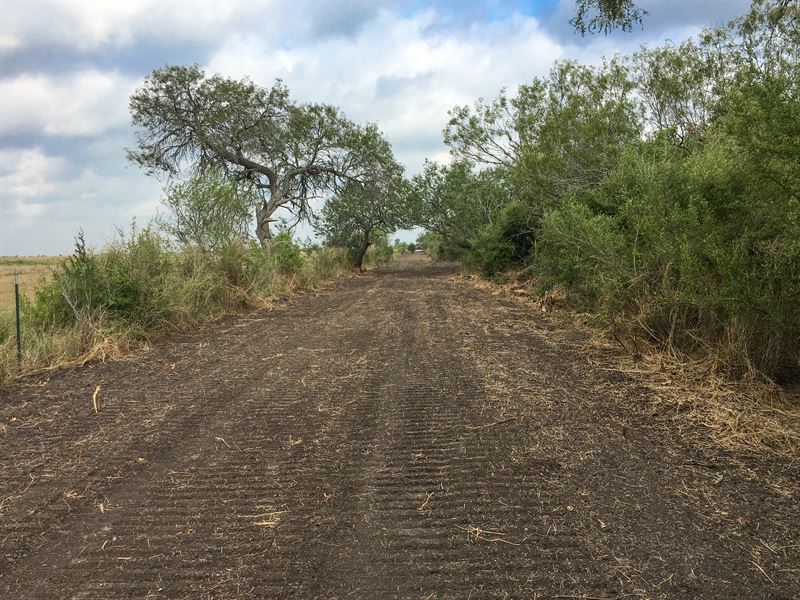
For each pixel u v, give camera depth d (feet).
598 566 10.29
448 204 102.58
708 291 20.98
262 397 21.68
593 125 42.70
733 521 11.76
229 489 13.83
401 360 27.68
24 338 28.60
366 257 146.10
